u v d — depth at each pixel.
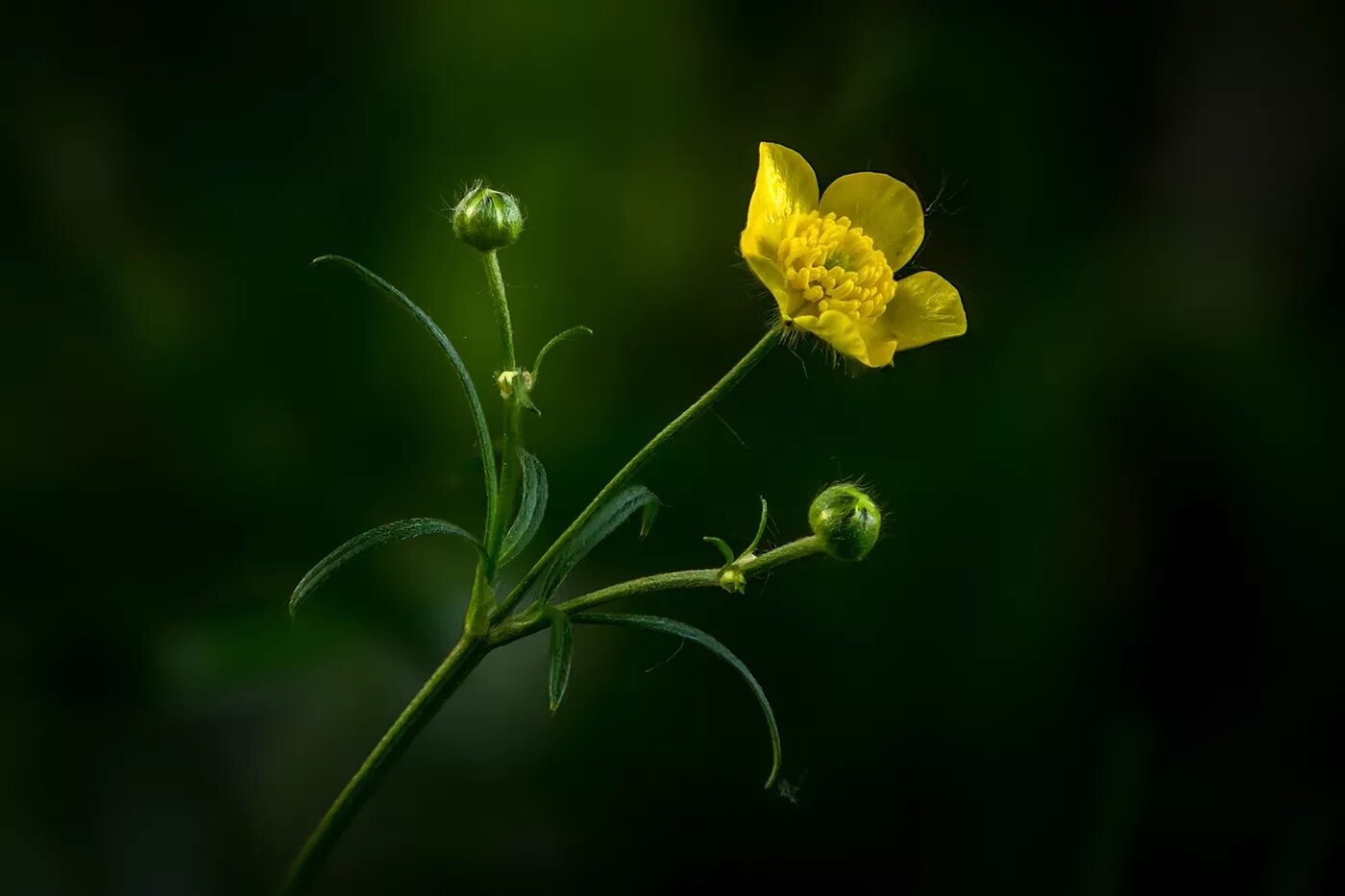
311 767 0.45
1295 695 0.49
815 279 0.38
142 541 0.44
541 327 0.49
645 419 0.49
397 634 0.45
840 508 0.38
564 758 0.47
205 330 0.47
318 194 0.49
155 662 0.43
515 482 0.37
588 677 0.48
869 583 0.49
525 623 0.37
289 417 0.47
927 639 0.49
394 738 0.37
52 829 0.42
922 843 0.48
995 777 0.48
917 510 0.49
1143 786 0.46
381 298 0.49
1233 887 0.48
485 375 0.49
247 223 0.49
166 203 0.48
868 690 0.48
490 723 0.46
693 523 0.49
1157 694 0.49
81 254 0.47
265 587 0.44
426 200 0.49
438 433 0.48
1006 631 0.49
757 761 0.48
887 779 0.48
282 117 0.49
